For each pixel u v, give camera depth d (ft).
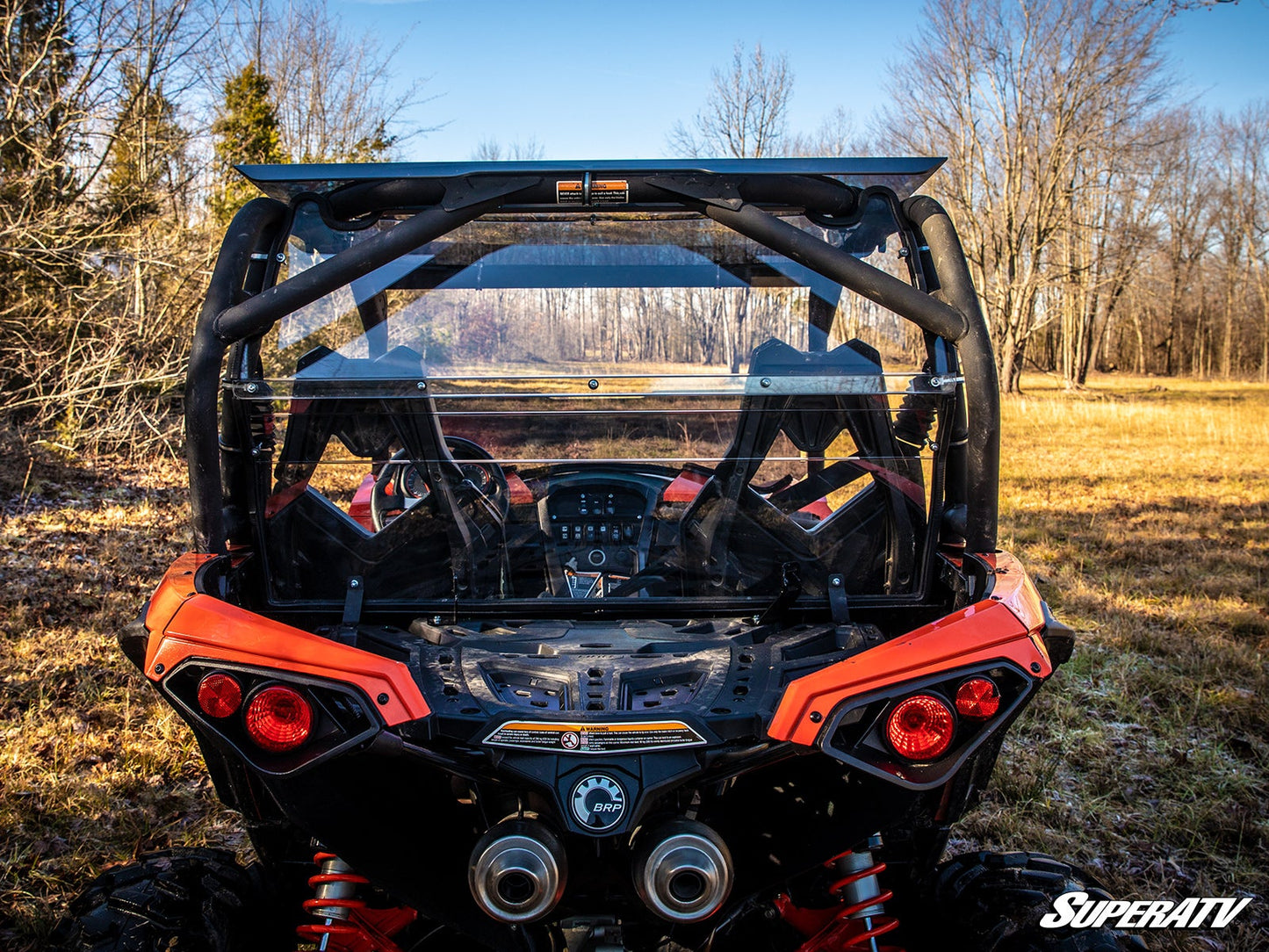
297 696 6.23
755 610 8.41
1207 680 17.60
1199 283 247.50
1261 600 23.25
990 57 132.26
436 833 6.97
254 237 7.57
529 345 8.80
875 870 7.18
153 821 11.99
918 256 8.04
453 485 8.24
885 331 7.99
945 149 136.36
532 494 8.59
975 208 138.72
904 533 8.23
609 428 8.21
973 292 7.51
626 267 8.67
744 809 7.11
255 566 8.00
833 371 7.97
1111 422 77.00
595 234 8.66
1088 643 19.66
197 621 6.64
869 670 6.47
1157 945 10.29
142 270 44.86
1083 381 175.22
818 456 8.20
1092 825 12.76
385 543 8.21
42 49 43.60
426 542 8.30
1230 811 12.99
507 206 8.33
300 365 8.11
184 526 29.43
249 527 7.97
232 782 7.15
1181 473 46.16
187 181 52.54
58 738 14.02
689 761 6.22
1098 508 36.11
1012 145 135.64
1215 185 229.86
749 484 8.31
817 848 6.88
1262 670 18.13
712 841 6.15
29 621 19.48
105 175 46.55
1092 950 6.51
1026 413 86.22
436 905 6.77
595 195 7.70
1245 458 52.80
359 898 7.32
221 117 77.92
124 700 15.55
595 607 8.29
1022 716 15.94
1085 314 173.17
